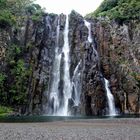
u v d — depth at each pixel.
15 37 67.56
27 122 39.66
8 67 64.06
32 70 65.62
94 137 23.58
